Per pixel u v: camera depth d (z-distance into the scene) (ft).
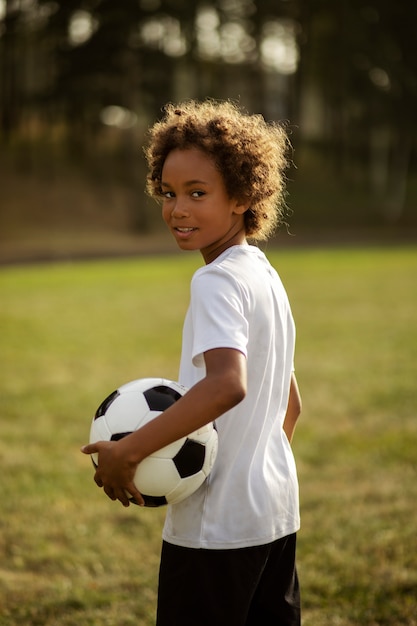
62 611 9.84
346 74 118.11
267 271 5.96
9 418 20.16
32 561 11.44
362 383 23.75
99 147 129.39
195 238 5.79
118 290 50.19
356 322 35.58
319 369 25.85
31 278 59.21
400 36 116.37
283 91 133.49
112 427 5.83
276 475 5.95
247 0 115.34
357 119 123.44
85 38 106.83
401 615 9.45
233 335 5.24
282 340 6.01
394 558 11.03
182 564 5.74
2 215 108.58
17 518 13.09
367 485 14.57
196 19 108.99
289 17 118.62
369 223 118.32
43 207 112.78
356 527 12.24
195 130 5.72
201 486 5.79
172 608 5.79
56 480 15.20
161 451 5.54
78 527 12.73
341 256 76.64
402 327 34.09
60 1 104.99
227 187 5.77
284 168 6.47
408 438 17.67
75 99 108.17
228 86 125.49
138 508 13.73
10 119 125.18
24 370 26.23
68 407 21.38
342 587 10.21
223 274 5.49
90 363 27.53
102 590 10.45
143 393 5.92
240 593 5.70
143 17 104.83
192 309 5.56
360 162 130.82
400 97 118.73
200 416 5.09
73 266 73.05
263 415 5.85
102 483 5.49
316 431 18.56
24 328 34.78
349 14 114.93
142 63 107.45
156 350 29.96
